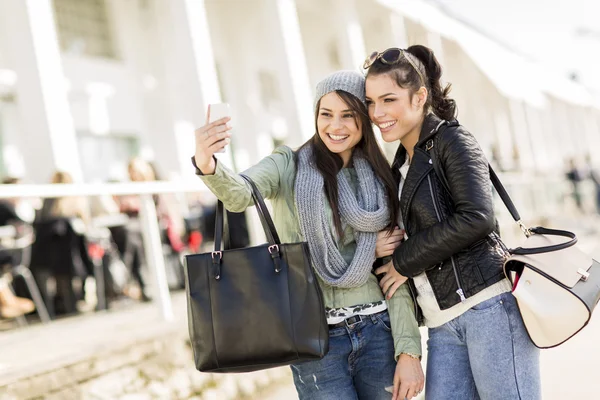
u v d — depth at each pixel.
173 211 6.00
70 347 3.54
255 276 1.90
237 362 1.88
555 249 1.92
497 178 2.11
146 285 5.90
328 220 2.03
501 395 1.92
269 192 2.09
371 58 2.17
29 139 5.31
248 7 10.20
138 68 9.22
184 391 3.79
